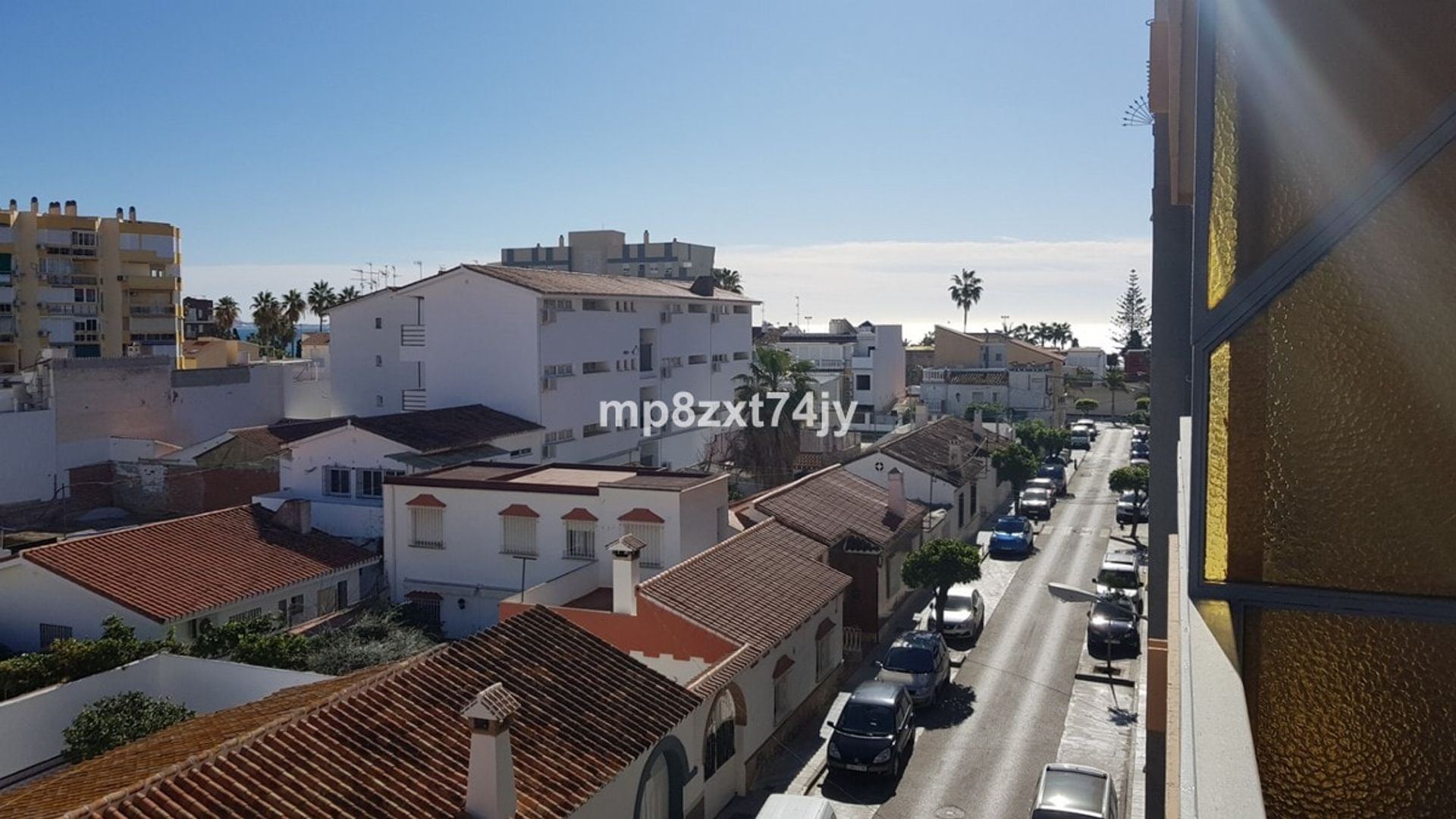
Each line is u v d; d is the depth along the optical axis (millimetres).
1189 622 4582
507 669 17031
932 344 128250
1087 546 45812
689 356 62219
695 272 123750
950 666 29719
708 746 20531
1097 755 23594
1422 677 4305
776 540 29688
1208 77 4727
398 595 31906
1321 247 4379
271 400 62469
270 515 32656
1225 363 4633
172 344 82188
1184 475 6434
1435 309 4293
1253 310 4547
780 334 106312
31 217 73875
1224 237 4684
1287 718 4465
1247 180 4641
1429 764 4309
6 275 73188
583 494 29969
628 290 55156
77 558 26688
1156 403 14523
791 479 51719
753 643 22625
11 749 18609
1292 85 4520
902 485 36781
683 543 29141
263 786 12578
